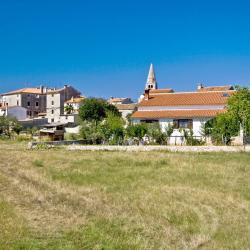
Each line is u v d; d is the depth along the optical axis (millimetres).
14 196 17406
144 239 11836
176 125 55719
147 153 35156
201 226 13375
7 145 50844
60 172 24875
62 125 81812
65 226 12953
